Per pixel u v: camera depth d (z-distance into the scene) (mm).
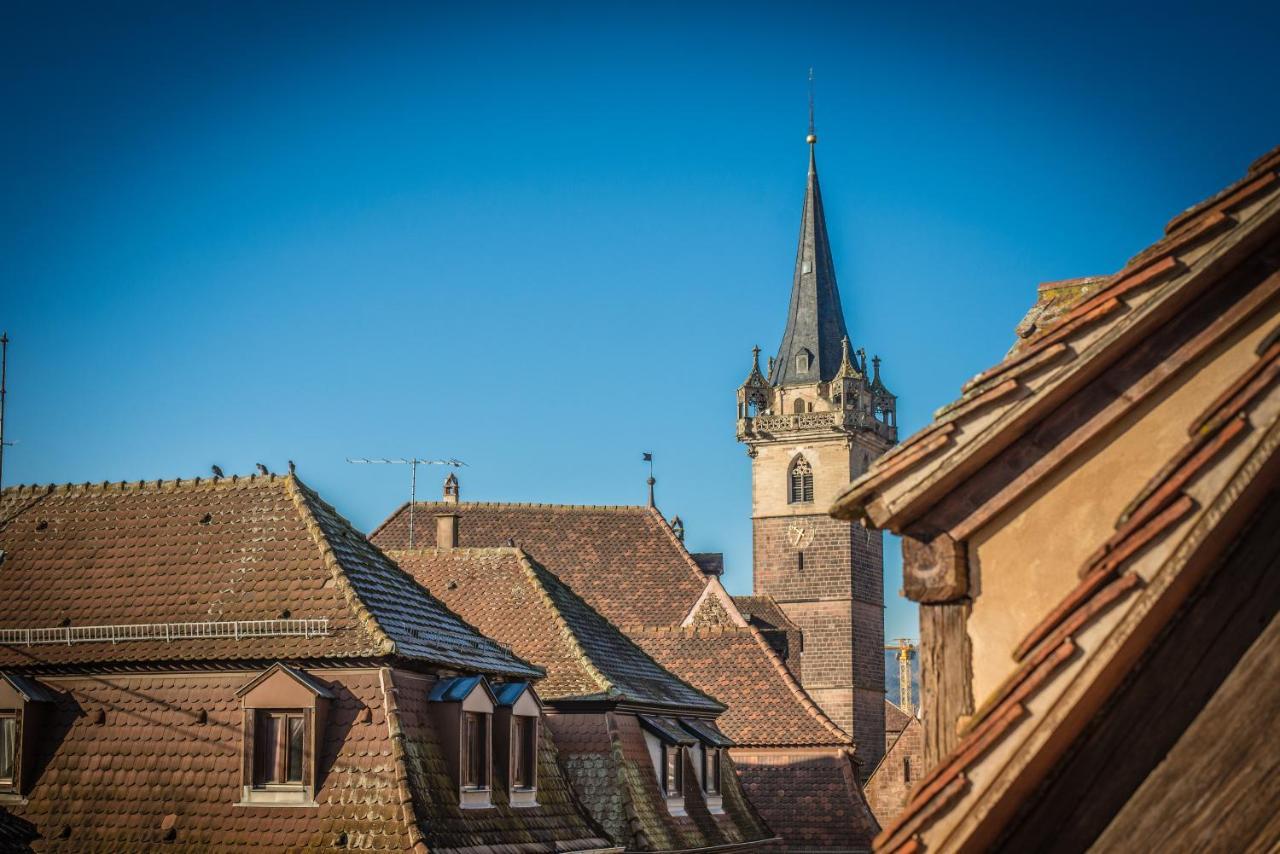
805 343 129375
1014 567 12148
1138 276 11523
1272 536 10273
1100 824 10328
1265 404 9828
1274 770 10000
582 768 34219
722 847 37438
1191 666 10281
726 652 54125
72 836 25203
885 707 122875
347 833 23766
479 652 29031
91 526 29891
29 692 26250
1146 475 11789
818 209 134125
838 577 119188
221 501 29672
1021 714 10320
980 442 11938
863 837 48562
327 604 26500
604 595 65875
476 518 69938
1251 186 11141
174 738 25625
